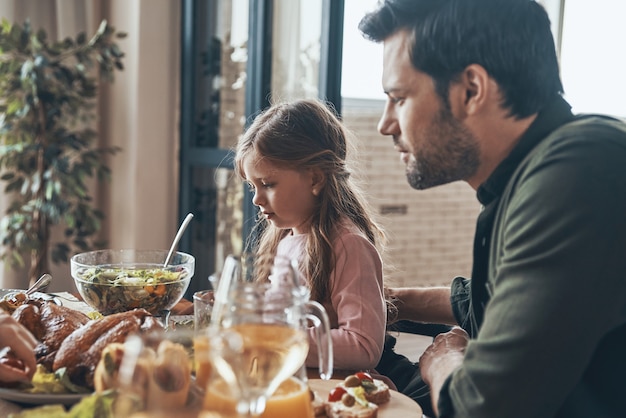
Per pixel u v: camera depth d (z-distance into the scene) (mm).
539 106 1044
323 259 1563
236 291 829
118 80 3756
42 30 3371
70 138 3455
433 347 1258
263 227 2143
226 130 3461
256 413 758
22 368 1010
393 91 1076
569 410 987
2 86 3352
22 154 3420
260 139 1628
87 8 3781
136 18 3617
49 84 3338
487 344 957
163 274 1436
